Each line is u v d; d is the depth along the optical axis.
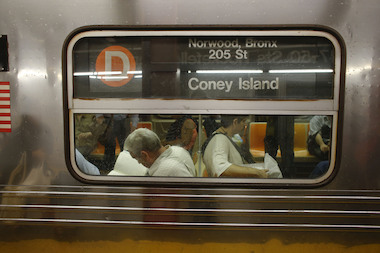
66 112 1.91
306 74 1.86
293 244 1.96
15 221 2.01
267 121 1.90
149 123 1.92
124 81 1.90
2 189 1.99
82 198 1.96
